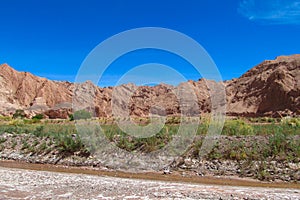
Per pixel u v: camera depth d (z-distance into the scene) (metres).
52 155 19.31
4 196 10.02
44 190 10.95
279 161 15.22
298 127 21.48
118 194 10.34
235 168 15.34
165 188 11.29
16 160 19.62
